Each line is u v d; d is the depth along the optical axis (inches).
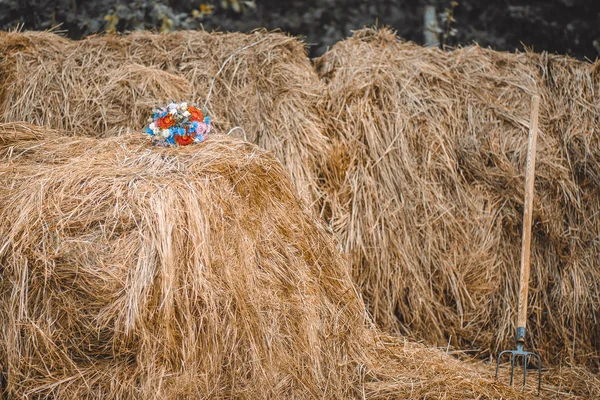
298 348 114.2
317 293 120.5
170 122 123.9
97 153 122.1
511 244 146.6
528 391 128.4
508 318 143.7
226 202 112.0
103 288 100.3
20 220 104.0
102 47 157.5
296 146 143.6
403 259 142.2
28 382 102.2
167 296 101.3
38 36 159.5
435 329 143.3
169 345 102.1
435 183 146.7
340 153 144.7
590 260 147.3
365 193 142.7
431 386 121.8
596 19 253.8
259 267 114.3
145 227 103.7
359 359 124.8
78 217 104.5
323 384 116.6
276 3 268.1
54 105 145.6
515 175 146.9
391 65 155.3
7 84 148.9
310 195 140.0
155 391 101.0
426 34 253.6
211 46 159.5
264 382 109.0
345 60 159.2
